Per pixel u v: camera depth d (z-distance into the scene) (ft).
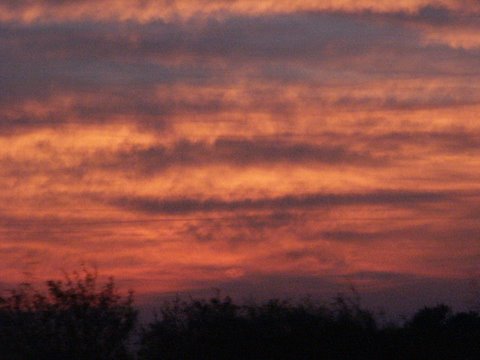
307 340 109.29
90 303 105.60
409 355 112.16
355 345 110.52
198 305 110.52
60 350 103.60
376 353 110.93
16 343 103.19
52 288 105.29
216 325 109.09
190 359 107.04
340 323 111.86
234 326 109.29
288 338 109.29
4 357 102.83
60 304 104.94
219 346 107.76
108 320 105.60
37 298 104.83
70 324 104.68
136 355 107.24
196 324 109.29
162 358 106.83
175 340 107.96
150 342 107.76
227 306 110.73
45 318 104.32
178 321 109.50
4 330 103.45
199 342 107.96
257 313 111.14
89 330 104.83
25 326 103.76
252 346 108.17
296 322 110.63
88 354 104.12
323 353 108.99
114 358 105.19
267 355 107.96
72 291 105.60
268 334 109.19
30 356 103.09
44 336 103.91
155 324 108.78
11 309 103.91
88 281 106.52
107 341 105.09
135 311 107.34
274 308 111.55
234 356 107.65
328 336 110.01
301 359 108.37
